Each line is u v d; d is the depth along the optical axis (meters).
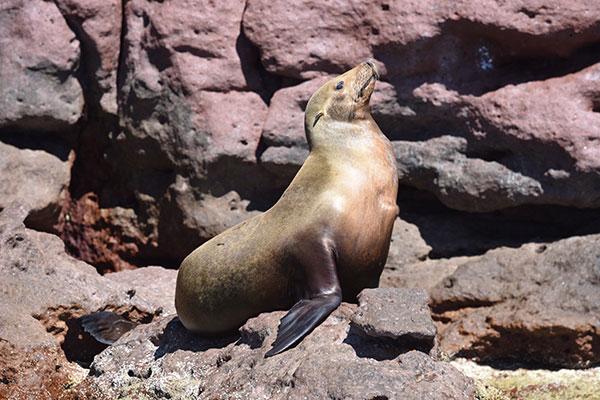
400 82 16.39
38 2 17.48
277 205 13.25
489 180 15.92
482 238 16.47
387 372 11.33
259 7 16.70
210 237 17.14
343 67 16.55
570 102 15.58
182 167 17.17
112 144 17.97
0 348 13.69
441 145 16.27
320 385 11.34
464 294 14.99
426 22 16.09
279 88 17.06
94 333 14.36
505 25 15.73
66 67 17.52
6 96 17.36
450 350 14.44
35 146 17.84
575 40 15.72
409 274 16.14
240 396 11.81
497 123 15.84
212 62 17.00
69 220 18.41
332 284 12.55
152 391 12.79
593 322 13.86
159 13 17.20
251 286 13.00
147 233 17.89
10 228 15.23
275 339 12.30
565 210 16.16
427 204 17.08
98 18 17.56
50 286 14.89
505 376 13.95
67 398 13.38
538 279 14.70
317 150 13.61
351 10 16.45
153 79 17.23
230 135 16.88
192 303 13.38
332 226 12.76
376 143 13.59
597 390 13.22
